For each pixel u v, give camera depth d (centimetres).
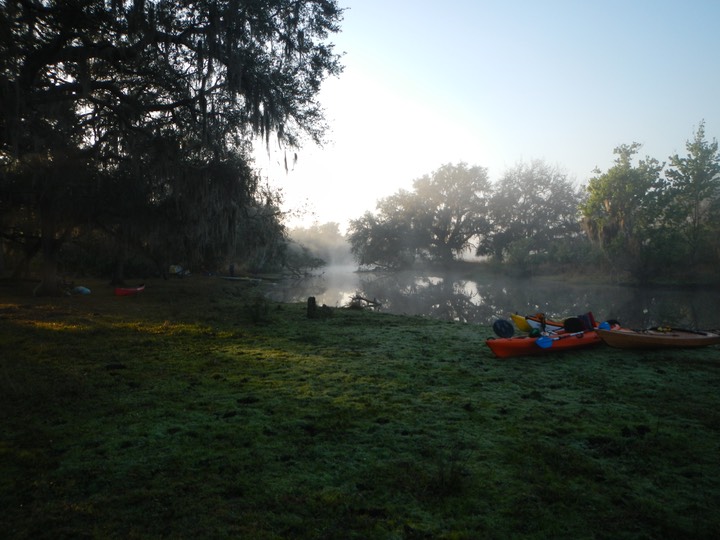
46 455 491
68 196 1809
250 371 852
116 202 1900
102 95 1423
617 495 424
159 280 3284
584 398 727
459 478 429
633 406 688
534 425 598
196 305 1962
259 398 689
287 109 1556
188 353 998
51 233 2017
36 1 1080
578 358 1021
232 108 1593
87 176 1758
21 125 1112
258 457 490
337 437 548
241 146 1872
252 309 1652
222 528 361
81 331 1213
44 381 746
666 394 752
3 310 1580
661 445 536
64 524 364
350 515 383
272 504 398
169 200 1994
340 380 800
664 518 387
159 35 1209
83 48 1138
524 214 6131
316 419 606
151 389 729
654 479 457
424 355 1034
